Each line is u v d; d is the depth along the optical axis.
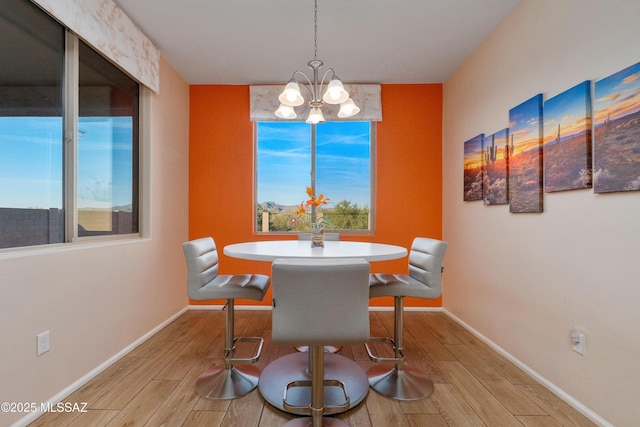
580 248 1.58
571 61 1.64
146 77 2.46
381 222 3.32
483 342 2.45
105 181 2.16
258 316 3.06
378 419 1.51
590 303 1.52
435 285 1.72
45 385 1.54
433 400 1.66
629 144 1.32
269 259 1.44
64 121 1.80
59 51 1.76
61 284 1.64
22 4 1.55
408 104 3.34
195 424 1.46
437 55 2.77
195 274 1.69
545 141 1.81
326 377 1.83
